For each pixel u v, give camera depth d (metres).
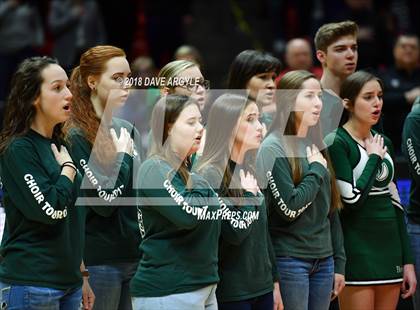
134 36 25.33
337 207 10.48
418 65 19.30
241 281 9.39
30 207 8.43
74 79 9.58
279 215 10.14
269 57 10.92
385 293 10.98
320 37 12.07
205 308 8.92
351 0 22.50
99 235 9.69
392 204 11.05
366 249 10.81
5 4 22.50
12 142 8.55
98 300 9.73
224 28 27.06
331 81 12.05
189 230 8.71
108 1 25.22
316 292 10.27
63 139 9.13
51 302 8.59
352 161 10.79
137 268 9.44
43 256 8.57
